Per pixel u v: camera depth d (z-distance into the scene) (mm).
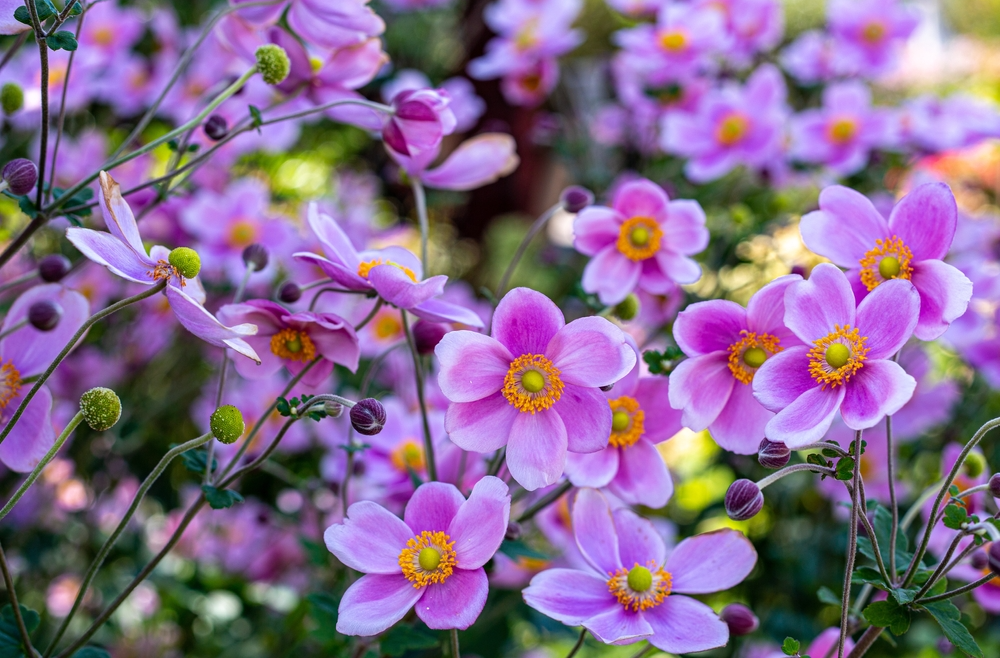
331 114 765
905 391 605
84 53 934
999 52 2203
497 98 1557
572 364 638
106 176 617
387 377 1093
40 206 682
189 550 1105
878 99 1860
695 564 664
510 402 640
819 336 635
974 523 619
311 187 1391
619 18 1530
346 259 689
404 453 797
